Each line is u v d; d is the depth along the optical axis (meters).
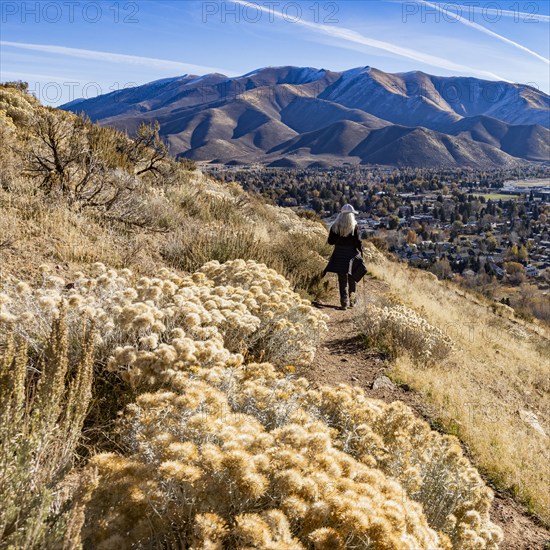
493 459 4.25
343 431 3.14
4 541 1.63
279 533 1.76
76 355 3.16
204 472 1.97
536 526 3.55
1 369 2.09
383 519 1.86
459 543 2.55
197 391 2.49
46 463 2.15
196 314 3.68
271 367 3.40
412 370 5.70
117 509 1.86
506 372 7.58
